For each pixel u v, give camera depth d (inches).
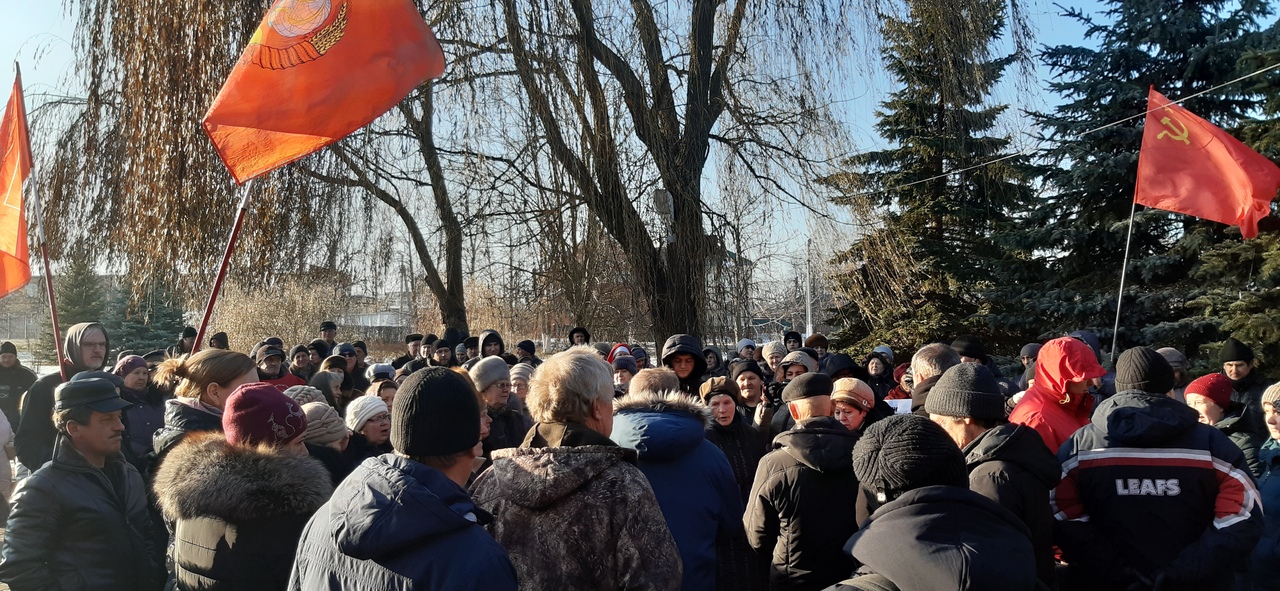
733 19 414.3
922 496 81.4
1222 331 431.8
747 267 418.0
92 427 121.1
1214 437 117.3
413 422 78.0
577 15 380.5
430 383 79.6
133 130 358.6
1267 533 157.5
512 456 95.3
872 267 465.4
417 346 408.2
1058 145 498.9
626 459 97.0
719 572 151.2
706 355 336.2
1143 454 116.3
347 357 323.9
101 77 376.5
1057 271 523.5
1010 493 106.4
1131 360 123.5
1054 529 121.7
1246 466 116.3
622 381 230.2
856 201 437.1
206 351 139.5
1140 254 493.0
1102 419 120.9
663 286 400.8
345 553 71.6
